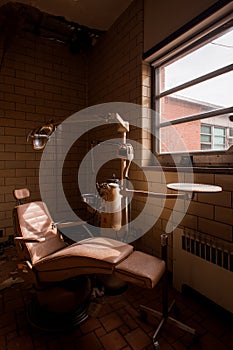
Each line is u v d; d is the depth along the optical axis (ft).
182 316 5.64
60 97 11.73
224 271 5.33
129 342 4.88
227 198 5.55
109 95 10.36
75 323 5.29
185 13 6.60
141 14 8.25
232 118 5.41
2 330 5.20
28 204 6.48
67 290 5.23
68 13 9.45
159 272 4.70
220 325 5.35
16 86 10.57
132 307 6.02
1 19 8.59
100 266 4.75
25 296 6.51
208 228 6.02
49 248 6.23
